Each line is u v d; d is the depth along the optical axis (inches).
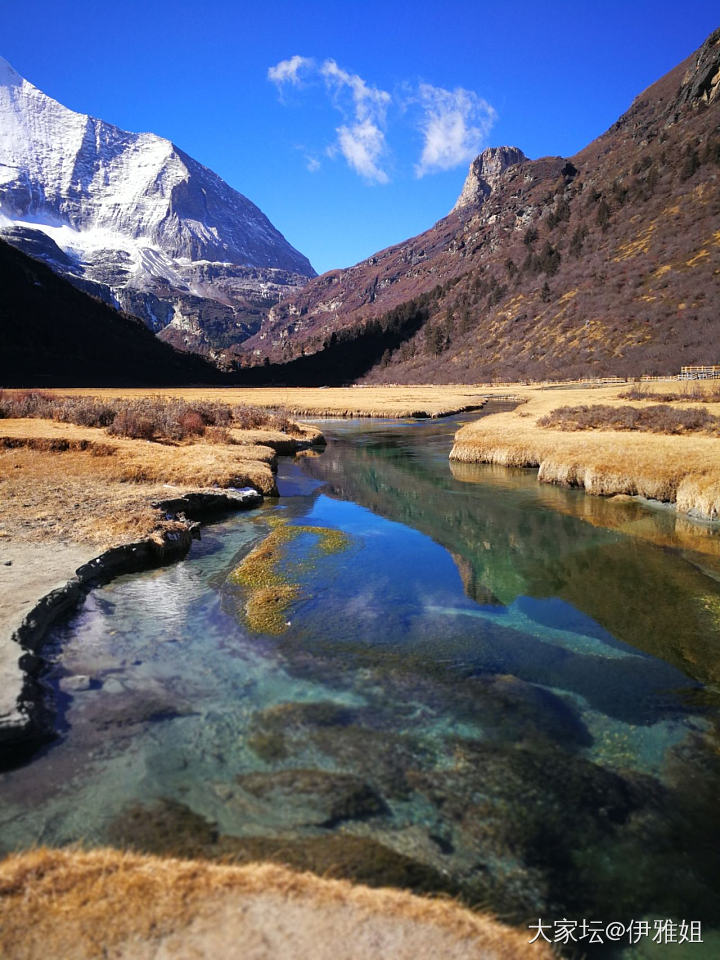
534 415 1820.9
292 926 155.5
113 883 169.2
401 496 893.8
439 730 295.1
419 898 175.0
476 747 281.7
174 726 290.7
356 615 444.8
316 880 177.2
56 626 400.8
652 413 1387.8
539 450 1133.1
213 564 553.9
